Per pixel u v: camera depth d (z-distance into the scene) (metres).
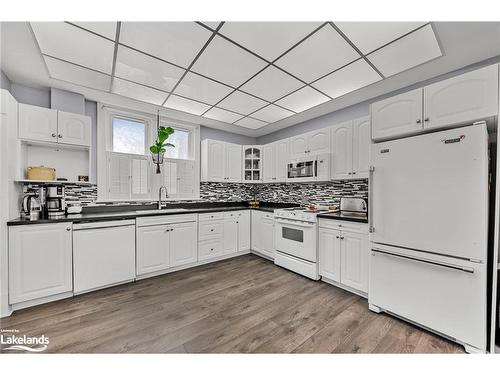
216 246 3.52
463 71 2.17
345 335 1.67
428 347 1.54
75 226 2.28
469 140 1.49
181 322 1.84
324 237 2.65
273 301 2.20
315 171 3.11
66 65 2.12
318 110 3.34
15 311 1.98
